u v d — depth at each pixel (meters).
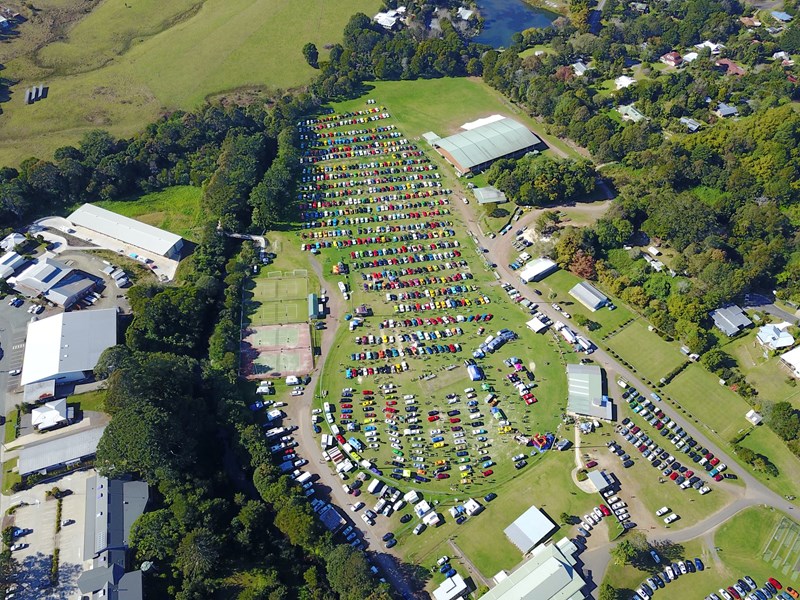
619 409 178.12
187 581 128.12
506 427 171.50
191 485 146.12
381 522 151.75
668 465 164.62
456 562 144.75
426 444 168.50
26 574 133.62
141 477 150.12
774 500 157.88
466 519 152.75
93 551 133.50
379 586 131.12
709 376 187.00
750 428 173.25
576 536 149.62
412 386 182.88
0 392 173.88
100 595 122.75
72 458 153.75
